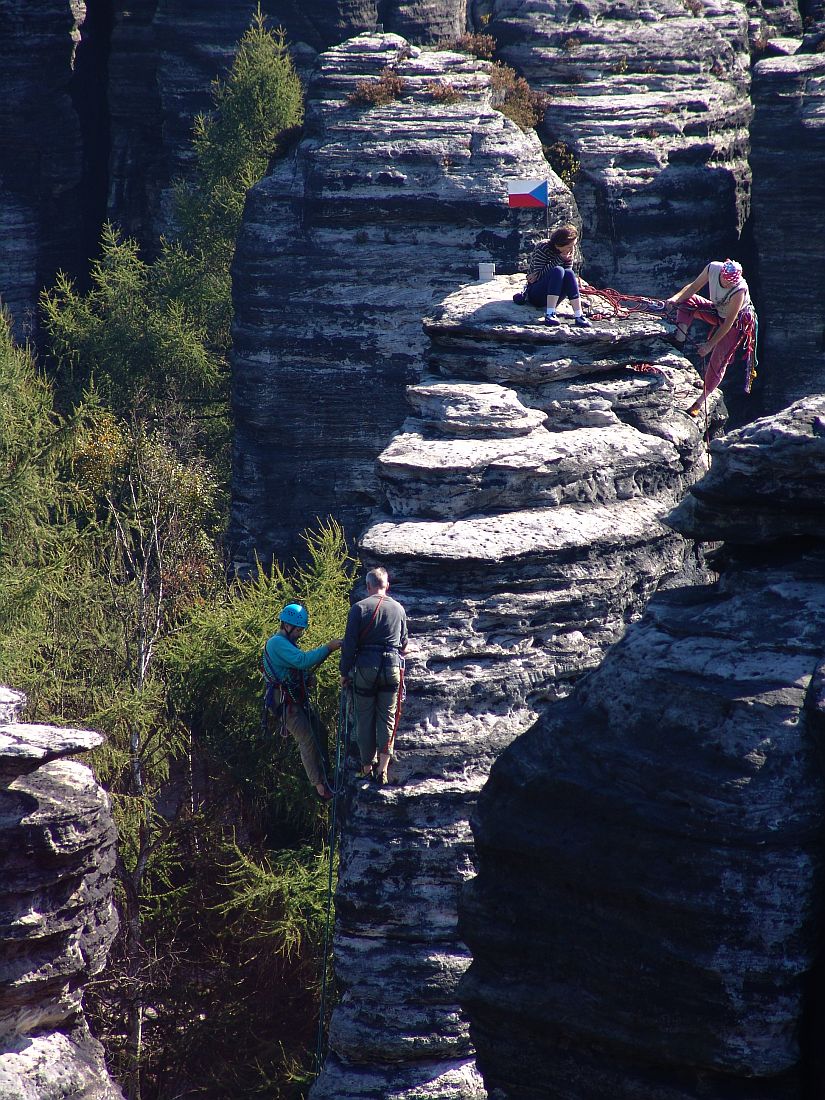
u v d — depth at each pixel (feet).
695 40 435.53
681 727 85.76
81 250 575.79
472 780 166.71
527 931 90.27
